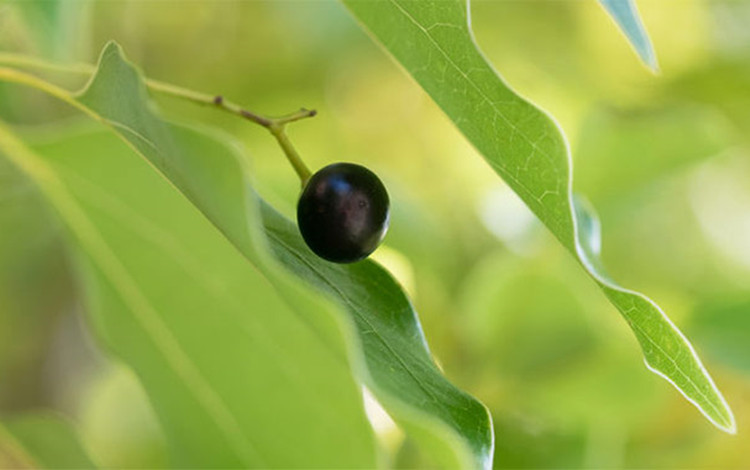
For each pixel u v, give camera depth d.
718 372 0.32
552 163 0.19
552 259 0.29
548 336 0.28
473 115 0.20
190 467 0.22
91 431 0.32
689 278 0.39
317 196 0.21
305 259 0.21
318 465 0.20
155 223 0.22
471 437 0.20
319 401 0.19
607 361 0.28
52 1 0.28
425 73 0.20
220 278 0.21
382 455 0.19
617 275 0.34
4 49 0.30
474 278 0.29
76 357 0.43
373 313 0.21
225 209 0.18
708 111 0.34
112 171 0.22
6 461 0.27
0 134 0.22
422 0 0.20
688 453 0.30
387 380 0.20
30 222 0.36
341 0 0.20
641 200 0.30
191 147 0.18
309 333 0.18
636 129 0.30
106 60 0.20
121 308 0.22
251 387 0.20
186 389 0.22
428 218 0.30
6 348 0.42
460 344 0.29
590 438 0.28
